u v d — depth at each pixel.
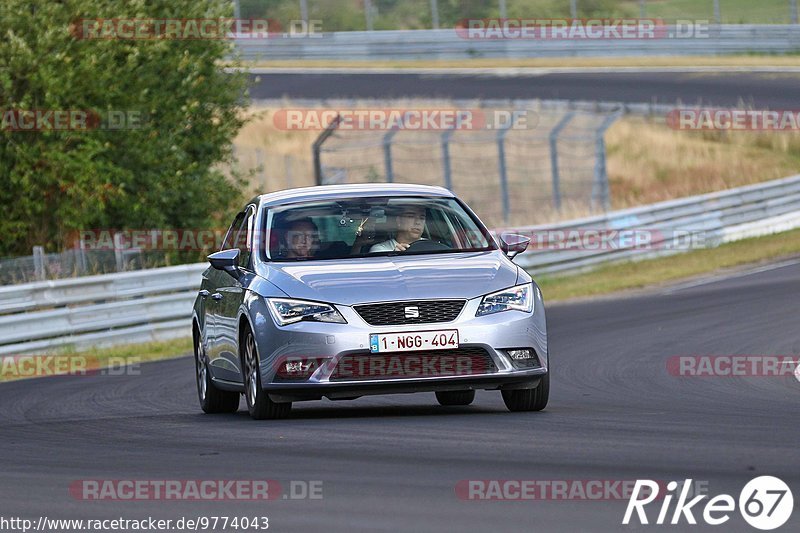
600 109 140.25
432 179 128.38
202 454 27.19
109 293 63.66
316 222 34.94
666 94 146.50
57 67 73.19
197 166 84.38
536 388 32.72
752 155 138.50
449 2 177.88
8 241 77.00
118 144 79.31
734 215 103.81
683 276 85.19
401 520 19.52
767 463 23.47
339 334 30.95
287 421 32.28
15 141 75.06
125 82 78.12
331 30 176.88
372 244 34.09
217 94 86.00
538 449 25.84
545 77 156.88
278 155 132.12
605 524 18.92
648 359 47.03
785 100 141.25
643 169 133.25
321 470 24.30
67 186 74.44
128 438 31.05
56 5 74.50
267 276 33.00
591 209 114.06
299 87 154.62
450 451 25.94
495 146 134.00
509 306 31.81
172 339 66.44
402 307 31.22
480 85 152.50
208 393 37.56
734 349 48.62
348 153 134.00
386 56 170.12
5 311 58.31
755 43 166.62
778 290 70.38
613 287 81.50
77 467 26.47
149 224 83.25
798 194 110.88
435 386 31.19
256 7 172.88
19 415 38.78
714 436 27.27
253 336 32.22
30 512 21.61
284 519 20.05
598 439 27.11
